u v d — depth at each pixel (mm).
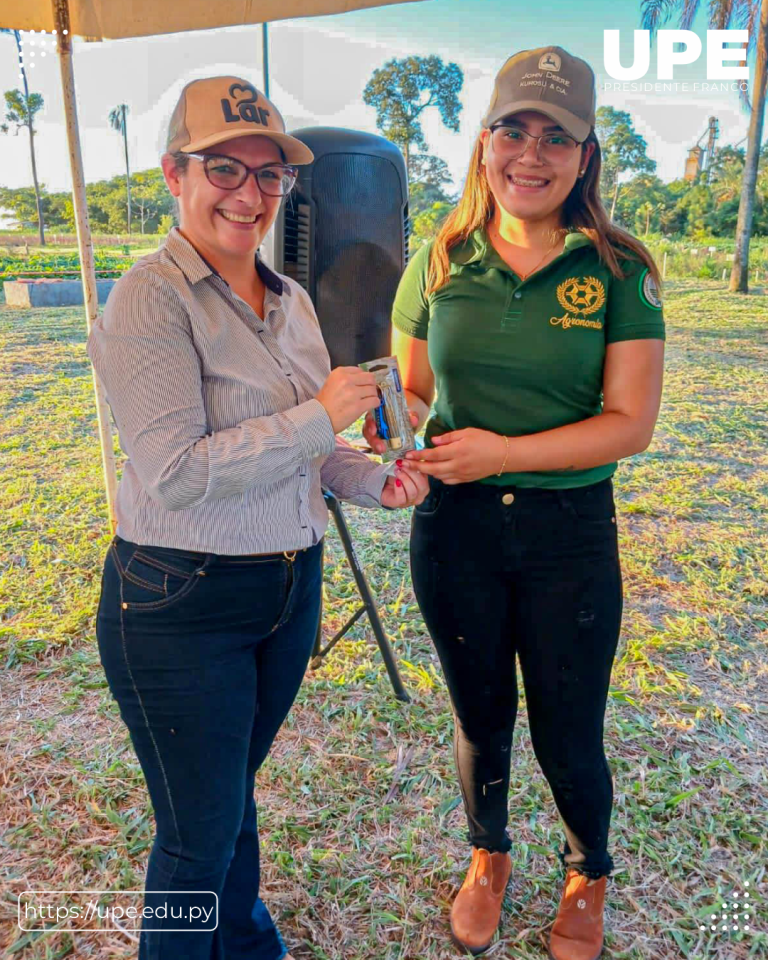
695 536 4109
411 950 1728
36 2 3084
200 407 1146
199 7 3096
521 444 1354
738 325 10648
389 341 2525
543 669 1500
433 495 1522
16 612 3299
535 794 2199
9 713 2598
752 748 2398
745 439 5875
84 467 5324
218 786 1245
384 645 2619
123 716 1275
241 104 1140
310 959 1702
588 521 1427
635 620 3221
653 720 2533
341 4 3080
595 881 1699
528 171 1303
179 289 1125
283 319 1309
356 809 2154
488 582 1489
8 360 8547
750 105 12766
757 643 3049
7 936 1755
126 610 1208
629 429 1366
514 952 1708
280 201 1237
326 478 1537
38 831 2072
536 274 1366
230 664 1250
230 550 1199
